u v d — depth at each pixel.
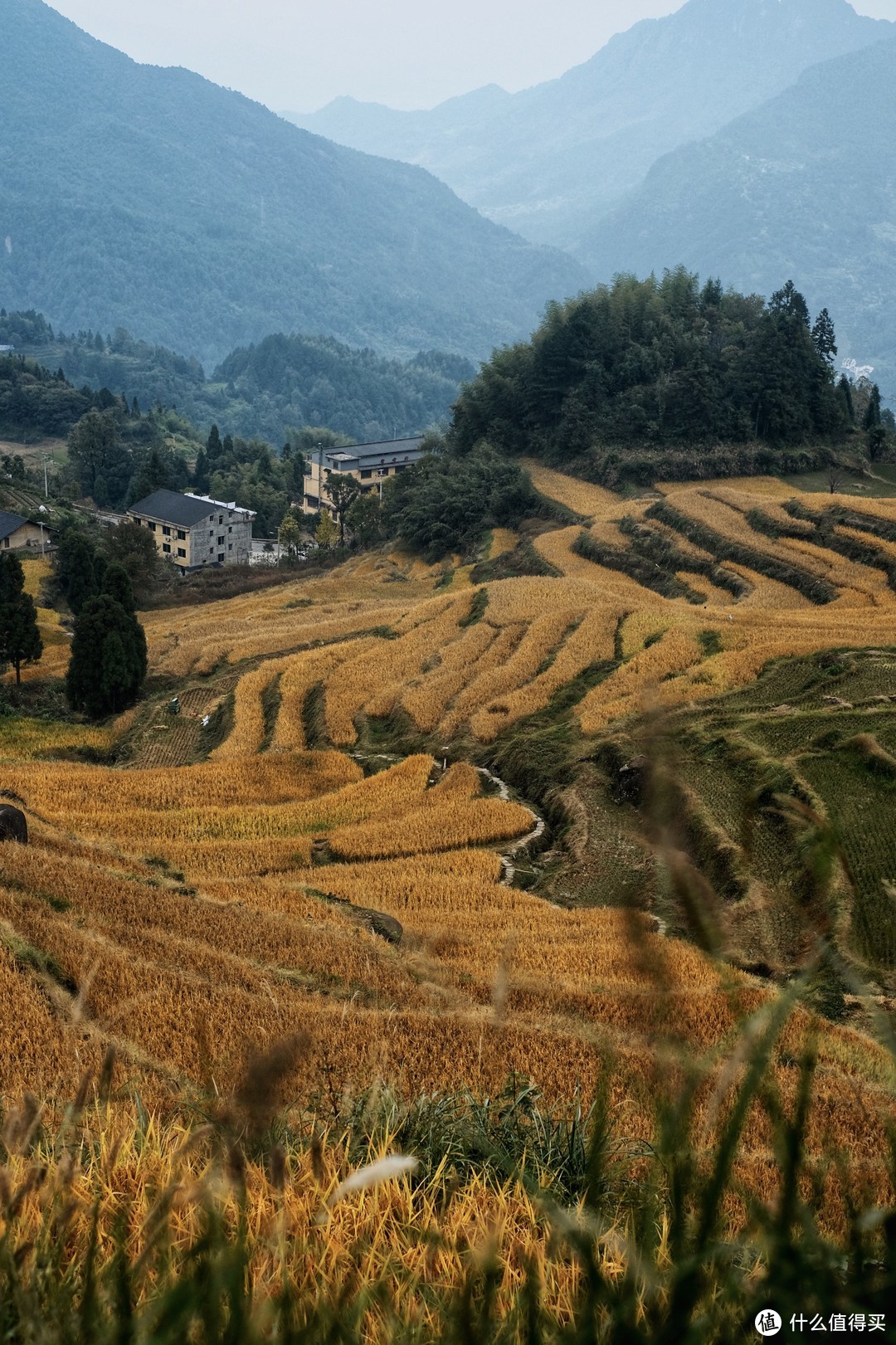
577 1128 6.14
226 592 109.31
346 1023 16.56
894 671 48.69
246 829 40.44
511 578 74.44
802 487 103.94
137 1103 4.66
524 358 121.06
